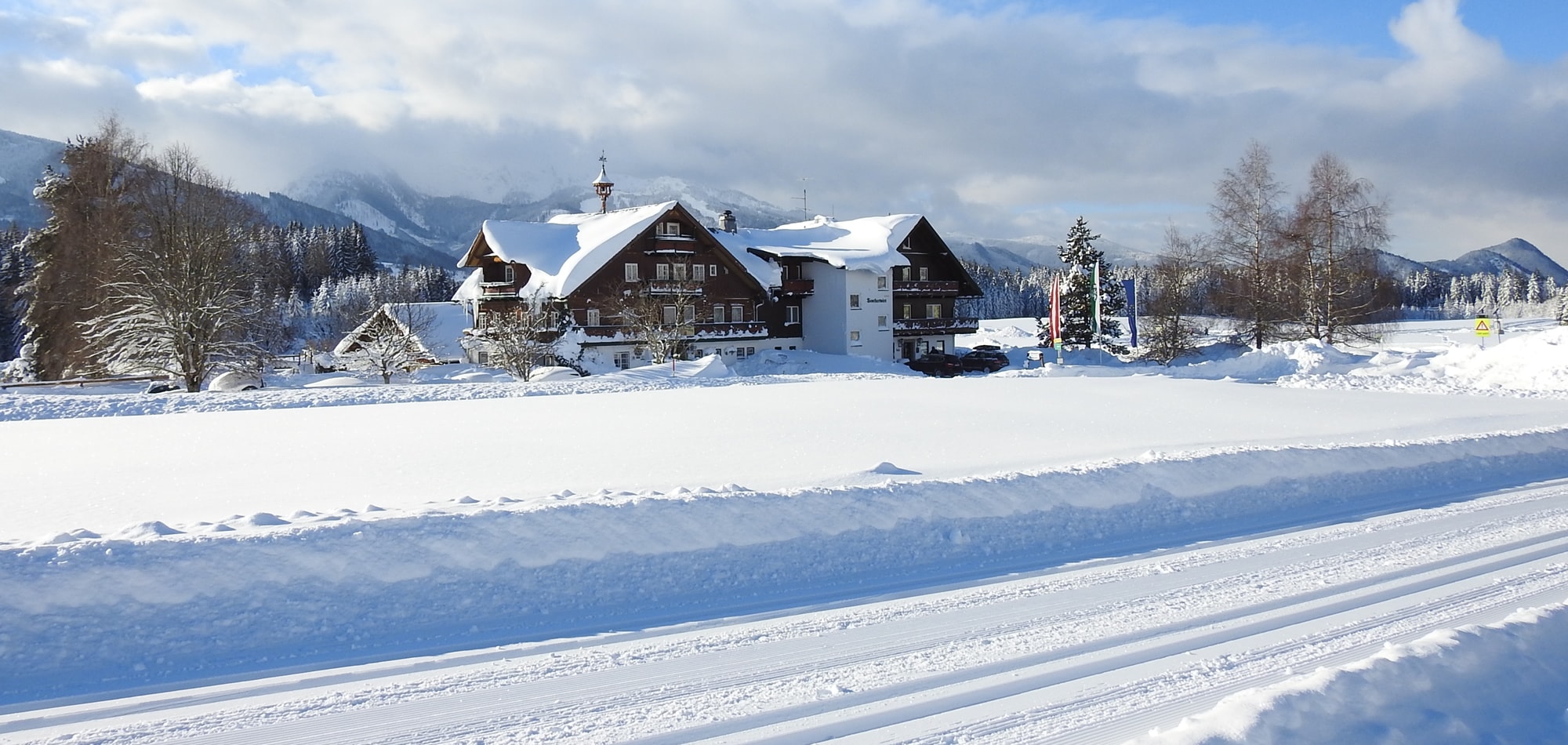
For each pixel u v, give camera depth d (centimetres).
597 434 1542
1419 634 618
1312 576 758
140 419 1908
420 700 523
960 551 839
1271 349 3291
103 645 578
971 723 493
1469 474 1182
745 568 762
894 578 771
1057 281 3394
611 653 597
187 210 3581
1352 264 4266
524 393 2542
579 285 4678
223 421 1845
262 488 1062
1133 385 2578
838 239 6119
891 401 2155
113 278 3744
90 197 4028
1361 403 1981
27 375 4119
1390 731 436
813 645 610
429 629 638
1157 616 661
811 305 5788
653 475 1106
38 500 1005
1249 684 541
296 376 3856
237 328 3794
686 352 4762
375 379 3556
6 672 548
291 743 471
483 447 1395
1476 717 459
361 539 693
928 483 941
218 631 605
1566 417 1655
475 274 5584
